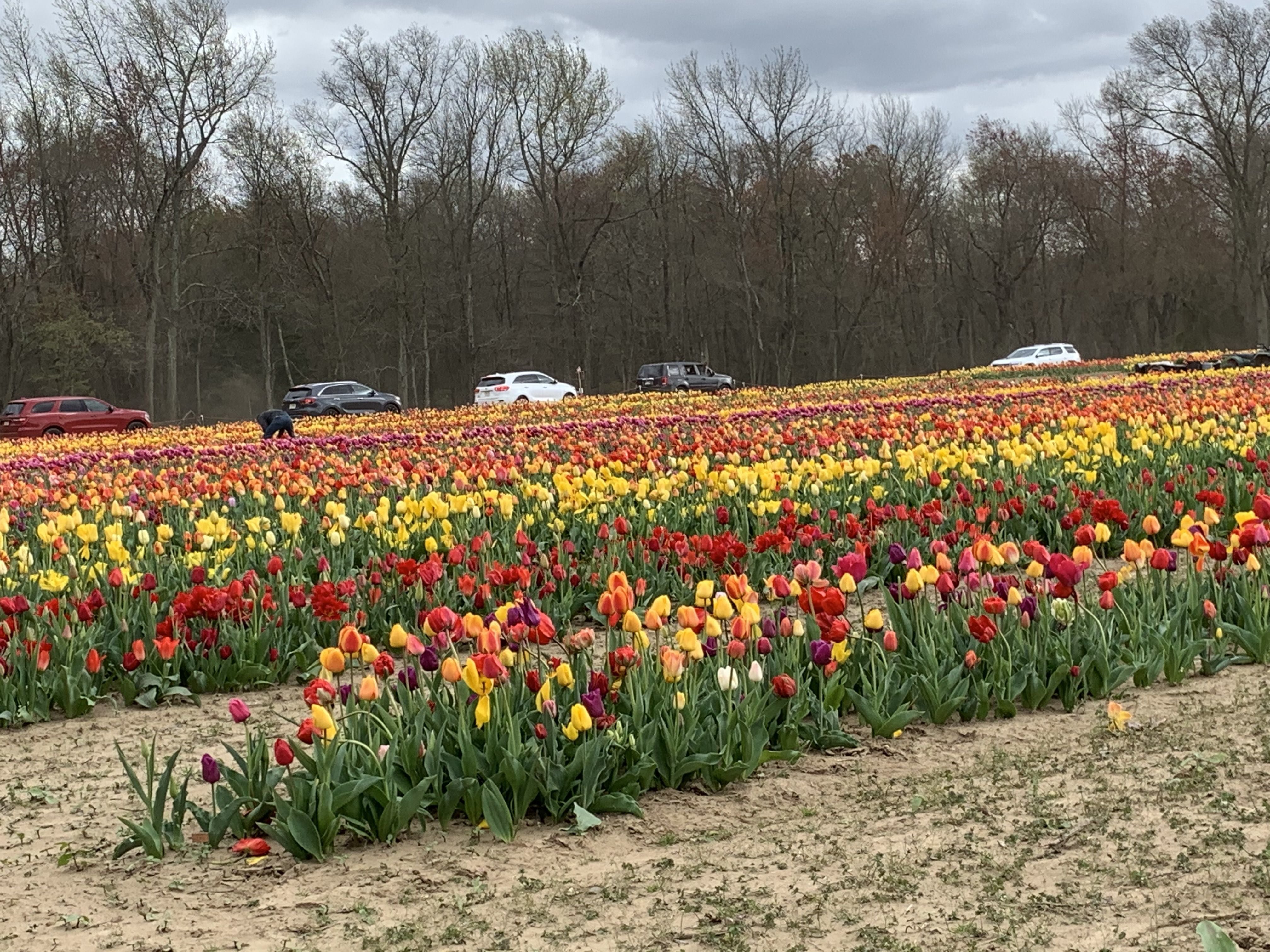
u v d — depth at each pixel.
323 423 36.16
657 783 6.12
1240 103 70.69
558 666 6.34
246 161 61.47
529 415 38.72
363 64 60.38
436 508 9.62
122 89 53.81
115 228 64.06
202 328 66.00
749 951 4.37
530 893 4.98
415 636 6.49
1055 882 4.74
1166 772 5.81
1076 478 12.28
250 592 8.50
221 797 5.67
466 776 5.68
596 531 11.34
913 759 6.36
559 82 63.97
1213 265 75.81
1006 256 77.88
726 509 10.41
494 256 73.44
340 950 4.55
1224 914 4.34
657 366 56.97
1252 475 12.90
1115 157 77.25
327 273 66.62
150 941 4.69
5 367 62.03
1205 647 7.54
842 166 71.00
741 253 69.44
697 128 68.12
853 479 12.63
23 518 13.11
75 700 8.00
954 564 9.99
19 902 5.14
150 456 22.19
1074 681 6.93
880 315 75.19
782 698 6.34
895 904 4.67
